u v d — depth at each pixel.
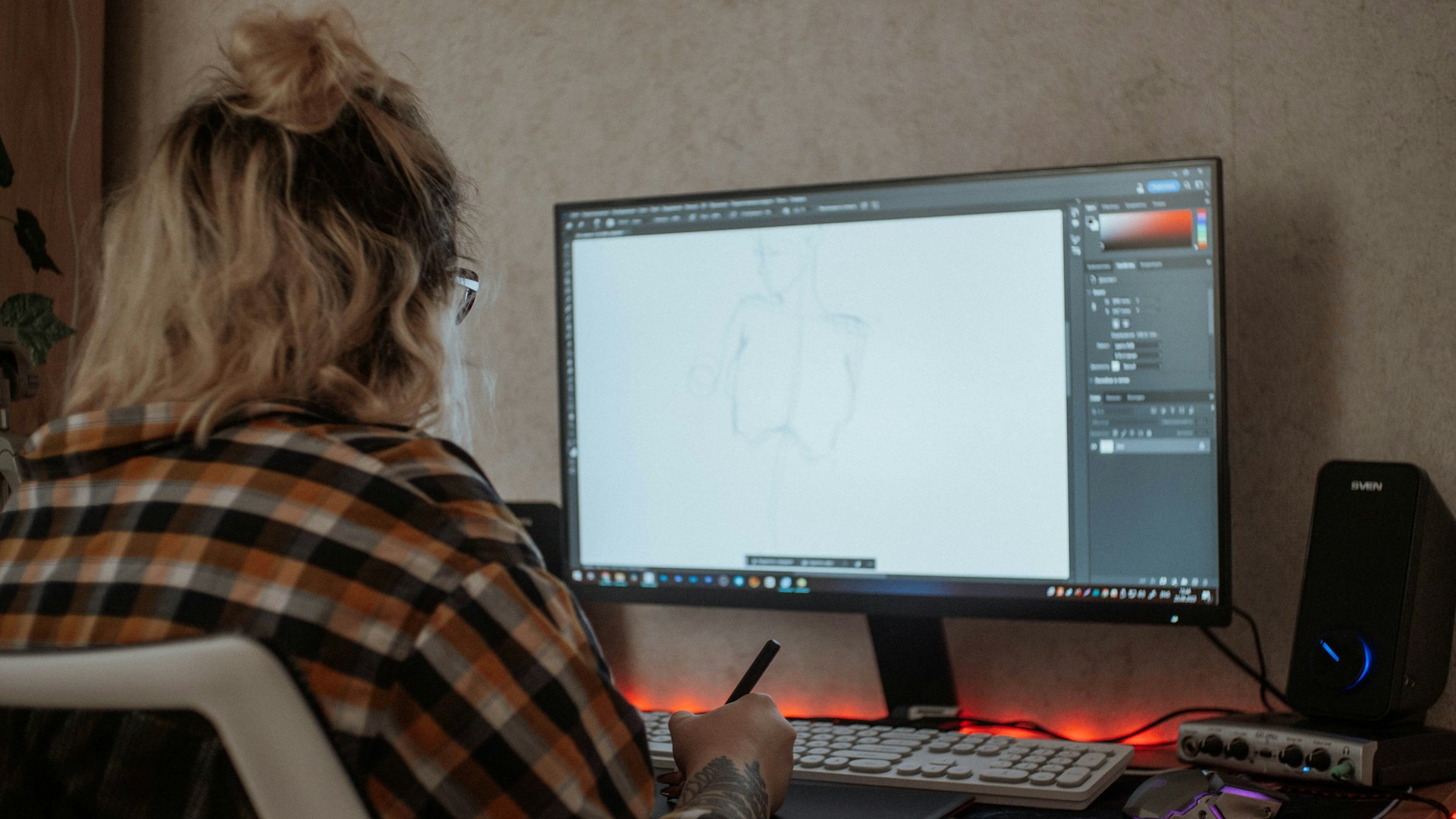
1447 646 1.01
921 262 1.15
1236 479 1.17
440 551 0.54
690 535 1.23
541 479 1.42
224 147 0.65
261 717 0.44
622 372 1.25
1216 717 1.03
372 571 0.53
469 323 1.11
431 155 0.71
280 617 0.51
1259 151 1.16
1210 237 1.06
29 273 1.48
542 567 0.60
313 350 0.62
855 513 1.17
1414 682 0.96
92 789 0.53
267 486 0.55
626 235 1.25
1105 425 1.09
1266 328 1.16
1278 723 0.99
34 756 0.54
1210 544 1.06
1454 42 1.09
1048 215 1.11
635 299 1.25
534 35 1.45
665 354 1.24
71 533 0.57
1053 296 1.10
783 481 1.19
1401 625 0.94
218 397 0.58
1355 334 1.12
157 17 1.59
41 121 1.49
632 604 1.39
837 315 1.17
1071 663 1.22
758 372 1.20
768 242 1.20
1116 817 0.86
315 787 0.45
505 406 1.44
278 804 0.45
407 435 0.60
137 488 0.57
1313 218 1.14
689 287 1.23
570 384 1.28
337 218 0.63
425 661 0.52
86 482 0.58
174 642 0.44
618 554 1.26
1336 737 0.92
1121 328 1.08
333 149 0.65
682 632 1.37
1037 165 1.25
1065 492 1.10
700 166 1.38
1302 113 1.15
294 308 0.62
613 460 1.26
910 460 1.15
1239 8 1.17
